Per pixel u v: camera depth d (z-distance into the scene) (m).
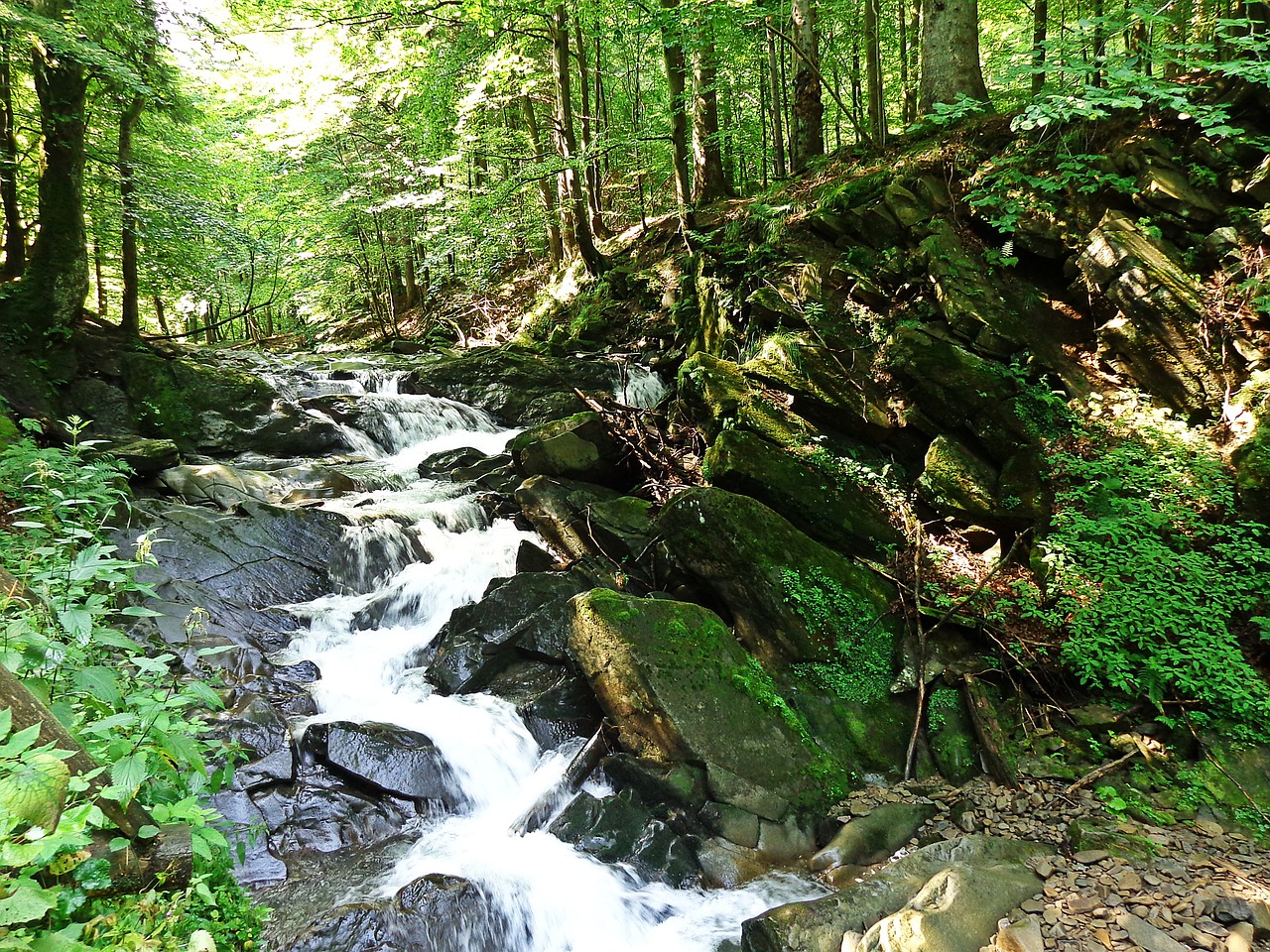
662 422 10.49
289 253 23.36
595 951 4.53
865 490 7.86
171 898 3.12
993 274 8.77
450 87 16.03
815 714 6.23
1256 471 6.38
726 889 4.91
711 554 6.95
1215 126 7.99
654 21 12.07
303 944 4.14
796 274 9.83
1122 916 4.10
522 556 8.39
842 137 21.86
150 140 13.31
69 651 3.80
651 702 5.64
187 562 7.67
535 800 5.64
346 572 8.38
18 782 2.42
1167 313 7.45
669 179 19.22
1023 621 6.62
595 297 16.09
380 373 14.85
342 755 5.62
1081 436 7.37
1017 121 7.26
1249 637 6.09
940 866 4.71
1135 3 7.43
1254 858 4.74
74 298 10.42
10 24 8.54
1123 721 5.90
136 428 10.59
